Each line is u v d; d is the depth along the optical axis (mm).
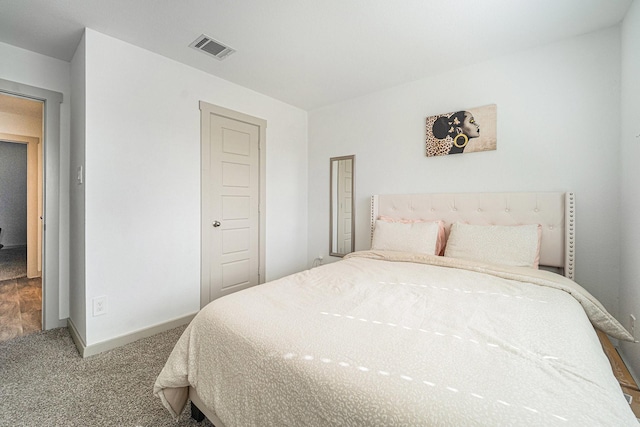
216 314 1220
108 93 2100
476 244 2139
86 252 2012
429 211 2697
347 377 771
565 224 2055
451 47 2236
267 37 2117
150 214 2332
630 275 1725
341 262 2305
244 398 983
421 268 2037
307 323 1081
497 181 2393
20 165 6664
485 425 586
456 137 2557
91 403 1518
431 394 677
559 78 2141
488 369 769
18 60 2244
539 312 1203
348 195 3426
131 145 2219
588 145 2043
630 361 1700
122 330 2182
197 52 2340
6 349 2096
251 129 3137
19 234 6652
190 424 1377
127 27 2000
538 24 1940
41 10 1807
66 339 2256
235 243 3004
